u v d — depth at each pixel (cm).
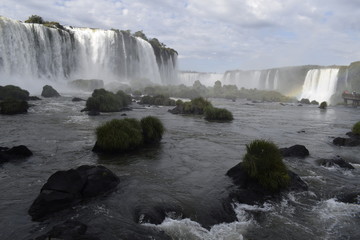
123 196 834
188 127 2350
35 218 679
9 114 2542
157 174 1073
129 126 1475
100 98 3209
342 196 912
